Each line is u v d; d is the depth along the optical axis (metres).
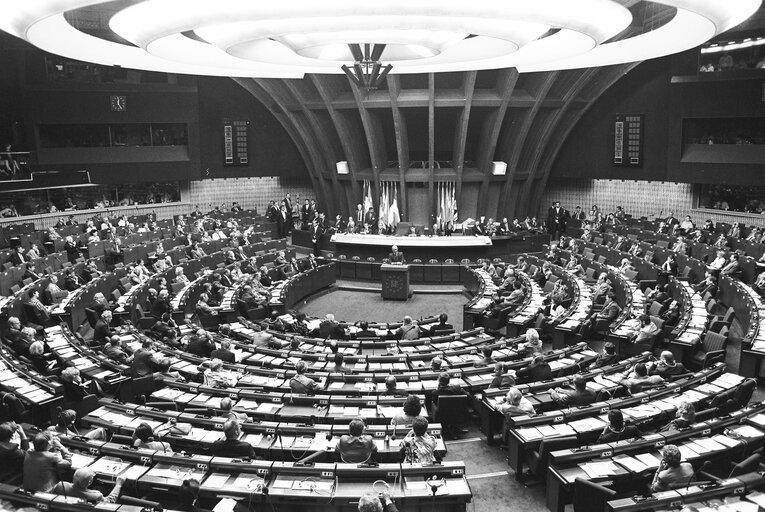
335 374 17.55
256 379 17.38
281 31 14.59
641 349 21.77
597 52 19.22
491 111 44.78
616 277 30.95
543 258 42.38
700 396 15.33
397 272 36.12
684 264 33.47
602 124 49.09
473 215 49.75
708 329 21.95
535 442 13.48
